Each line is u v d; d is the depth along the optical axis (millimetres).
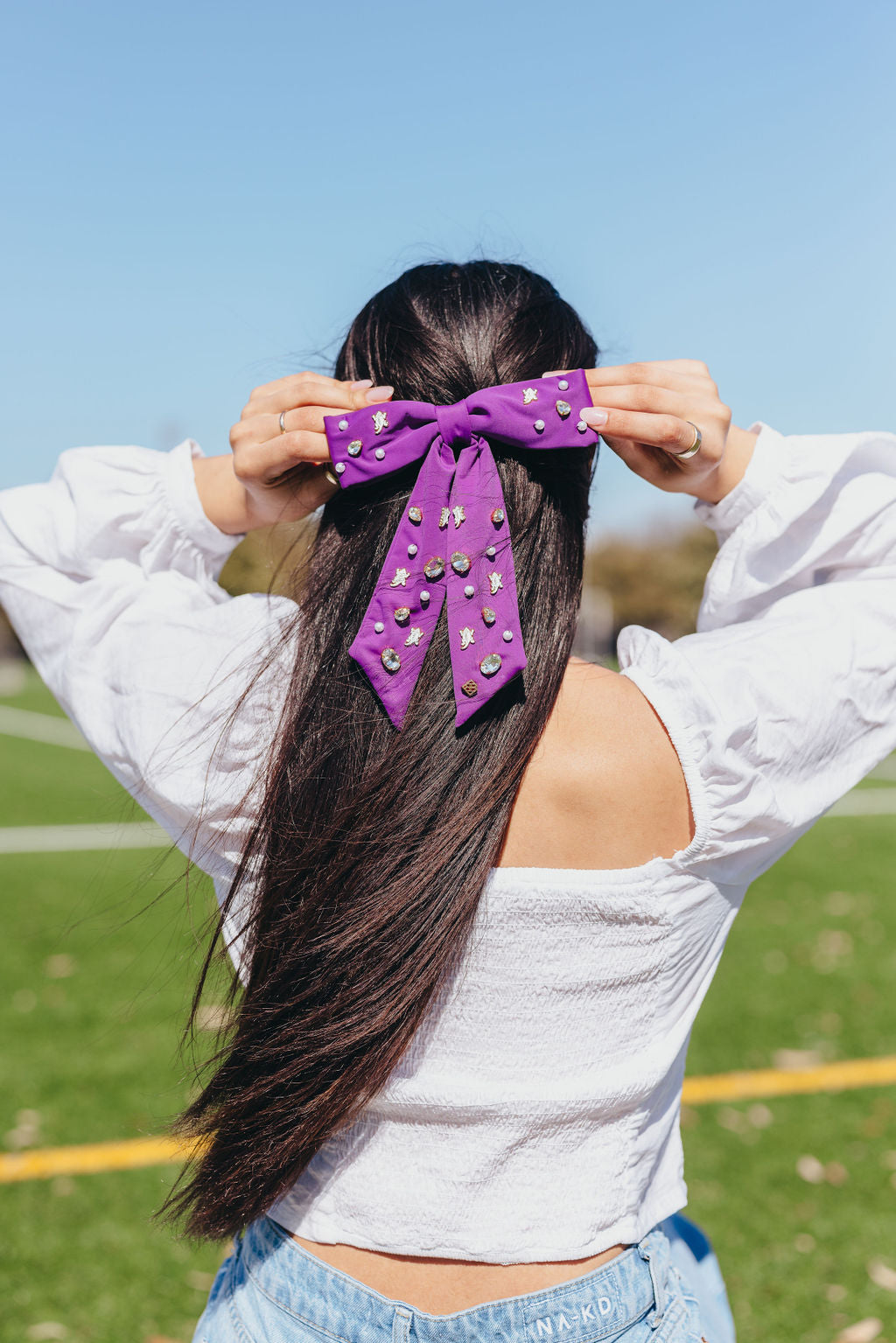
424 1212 994
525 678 959
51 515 1210
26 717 21688
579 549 1028
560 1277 998
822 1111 4285
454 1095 978
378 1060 957
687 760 952
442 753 947
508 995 976
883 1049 4906
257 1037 996
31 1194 3609
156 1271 3244
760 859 1025
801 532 1128
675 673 975
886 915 7109
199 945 1145
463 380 1027
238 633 1095
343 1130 1027
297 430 1027
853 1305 3119
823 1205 3629
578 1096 981
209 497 1187
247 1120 997
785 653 990
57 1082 4445
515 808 963
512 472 1001
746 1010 5391
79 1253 3312
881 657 1021
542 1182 998
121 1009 5230
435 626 972
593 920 964
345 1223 1026
